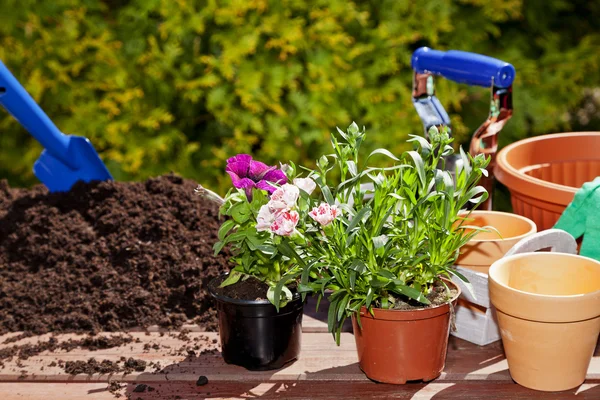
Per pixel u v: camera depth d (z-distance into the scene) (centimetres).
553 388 111
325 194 111
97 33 282
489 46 306
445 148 115
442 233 112
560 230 126
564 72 304
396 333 111
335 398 112
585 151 171
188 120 289
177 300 143
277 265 121
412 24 285
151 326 138
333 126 285
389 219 121
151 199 169
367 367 116
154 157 279
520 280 118
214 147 287
